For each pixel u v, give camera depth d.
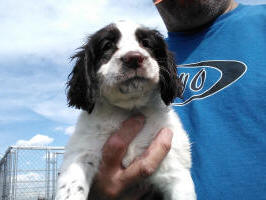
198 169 0.24
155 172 0.23
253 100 0.23
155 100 0.25
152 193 0.24
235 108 0.24
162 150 0.22
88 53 0.26
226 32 0.27
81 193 0.21
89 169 0.22
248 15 0.27
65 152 0.23
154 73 0.23
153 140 0.23
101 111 0.24
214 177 0.23
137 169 0.21
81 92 0.25
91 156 0.22
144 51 0.24
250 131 0.23
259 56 0.25
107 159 0.22
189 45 0.29
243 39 0.26
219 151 0.23
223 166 0.23
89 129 0.23
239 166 0.22
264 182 0.21
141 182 0.23
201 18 0.29
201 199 0.23
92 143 0.23
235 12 0.28
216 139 0.24
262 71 0.24
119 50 0.24
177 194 0.22
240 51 0.26
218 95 0.25
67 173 0.22
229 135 0.23
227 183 0.22
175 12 0.30
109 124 0.23
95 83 0.25
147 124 0.24
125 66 0.22
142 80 0.22
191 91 0.27
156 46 0.27
